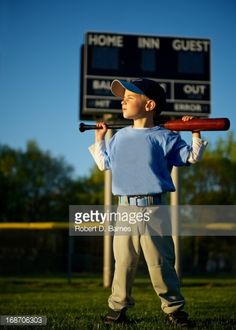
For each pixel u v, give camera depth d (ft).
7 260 74.95
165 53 42.19
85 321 13.74
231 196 85.05
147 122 12.63
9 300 25.13
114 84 12.73
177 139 12.18
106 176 41.93
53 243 79.77
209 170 85.97
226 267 82.74
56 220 125.70
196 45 42.50
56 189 128.88
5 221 122.93
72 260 76.74
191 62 42.27
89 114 41.52
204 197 85.10
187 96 41.88
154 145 12.07
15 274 72.08
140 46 42.01
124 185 12.01
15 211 123.85
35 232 80.89
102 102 41.06
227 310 17.90
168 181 12.03
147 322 13.11
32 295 29.71
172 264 12.08
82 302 23.00
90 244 78.18
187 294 28.14
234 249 83.41
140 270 63.21
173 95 41.78
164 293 12.08
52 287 39.93
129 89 12.39
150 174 11.89
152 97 12.51
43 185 128.16
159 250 11.83
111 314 12.57
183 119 12.34
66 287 39.78
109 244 41.06
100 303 22.20
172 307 12.17
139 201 11.90
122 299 12.35
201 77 42.16
